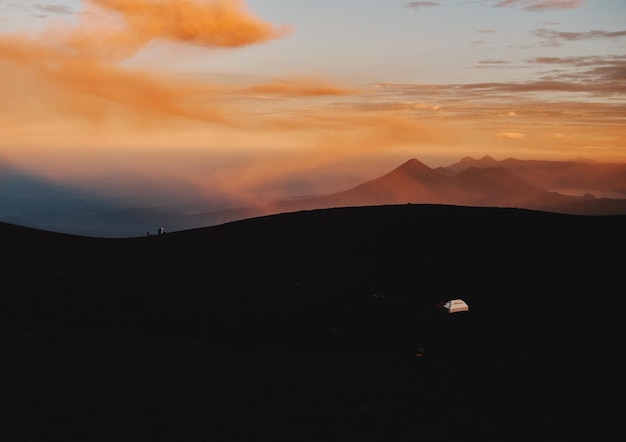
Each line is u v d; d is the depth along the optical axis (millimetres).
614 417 23219
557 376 29109
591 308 41875
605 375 29312
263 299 45438
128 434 20719
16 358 28641
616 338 36812
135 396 24516
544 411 23906
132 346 32938
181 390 25531
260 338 37594
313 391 25984
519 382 28000
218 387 26109
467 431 21719
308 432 21422
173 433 20984
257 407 23812
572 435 21422
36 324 36156
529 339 37125
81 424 21391
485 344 36375
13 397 23609
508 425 22344
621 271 48250
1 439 19828
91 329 36562
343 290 47062
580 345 35938
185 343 34875
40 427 20953
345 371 29391
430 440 20875
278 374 28469
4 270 46406
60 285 45219
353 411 23609
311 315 42219
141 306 42938
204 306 43688
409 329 39375
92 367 28188
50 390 24641
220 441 20453
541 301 43781
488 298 44875
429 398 25391
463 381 28016
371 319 41312
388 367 30484
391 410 23844
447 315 41656
